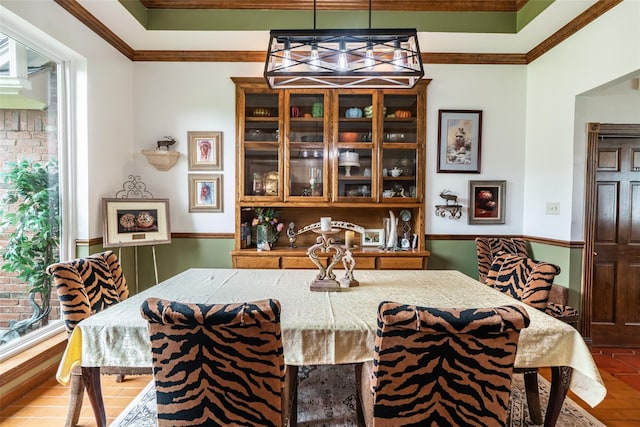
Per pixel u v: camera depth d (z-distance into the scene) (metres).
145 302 1.15
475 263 3.47
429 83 3.35
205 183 3.43
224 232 3.45
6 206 2.24
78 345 1.45
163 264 3.46
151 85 3.40
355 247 3.48
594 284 3.01
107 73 3.00
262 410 1.21
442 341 1.12
